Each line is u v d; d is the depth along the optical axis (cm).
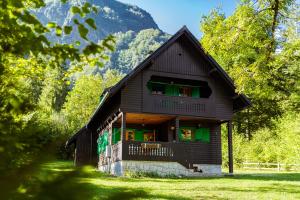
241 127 4366
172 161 2009
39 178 120
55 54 269
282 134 3138
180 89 2397
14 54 269
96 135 2966
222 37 1309
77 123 3984
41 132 171
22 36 263
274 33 1232
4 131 168
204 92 2427
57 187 116
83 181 119
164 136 2419
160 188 1273
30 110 241
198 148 2303
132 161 1959
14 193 118
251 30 1250
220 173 2275
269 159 3189
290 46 1285
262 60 1293
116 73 7794
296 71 3316
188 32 2155
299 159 2806
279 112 4122
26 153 141
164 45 2083
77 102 5084
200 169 2253
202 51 2172
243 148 3266
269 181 1634
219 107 2227
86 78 5266
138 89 2061
